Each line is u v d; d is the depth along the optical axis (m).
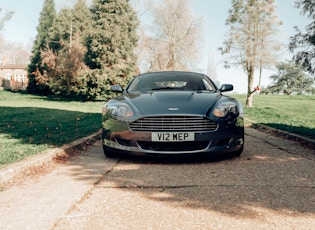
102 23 27.78
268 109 16.84
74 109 15.91
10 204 2.47
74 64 26.09
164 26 34.19
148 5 34.34
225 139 3.96
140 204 2.46
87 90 26.30
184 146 3.87
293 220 2.14
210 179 3.16
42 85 35.91
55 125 7.88
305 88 50.91
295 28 6.16
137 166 3.77
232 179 3.15
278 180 3.11
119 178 3.22
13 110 13.47
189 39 34.12
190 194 2.69
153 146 3.89
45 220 2.16
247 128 8.47
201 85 5.11
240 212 2.28
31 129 6.89
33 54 39.50
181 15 33.94
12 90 44.41
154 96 4.32
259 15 18.59
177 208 2.37
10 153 4.02
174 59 34.44
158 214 2.26
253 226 2.04
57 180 3.15
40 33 39.78
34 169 3.54
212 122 3.86
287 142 5.70
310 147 5.11
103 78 25.92
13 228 2.04
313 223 2.09
